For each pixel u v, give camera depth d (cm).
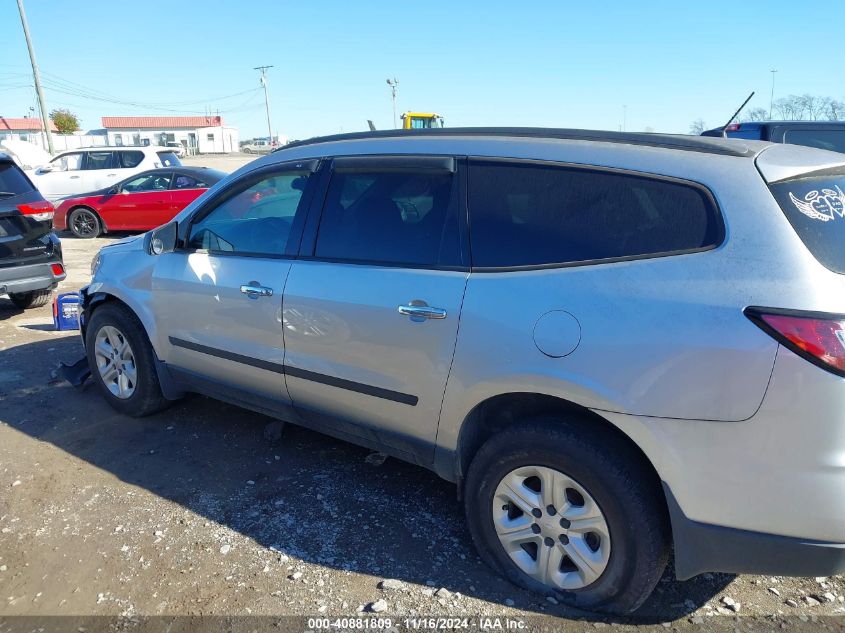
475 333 268
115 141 7312
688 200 239
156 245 410
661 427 229
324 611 265
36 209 663
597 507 248
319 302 320
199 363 396
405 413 300
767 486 217
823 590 279
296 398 349
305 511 338
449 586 279
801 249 219
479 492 280
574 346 243
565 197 265
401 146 317
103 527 323
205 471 379
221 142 8100
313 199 341
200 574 288
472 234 282
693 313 225
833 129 841
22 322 712
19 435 426
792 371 209
